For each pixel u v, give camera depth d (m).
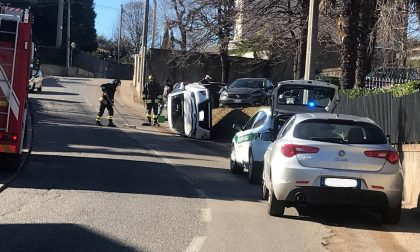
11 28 11.44
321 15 23.67
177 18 35.75
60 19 73.38
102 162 14.59
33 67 14.73
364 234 8.45
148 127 26.62
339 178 8.62
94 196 10.31
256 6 28.27
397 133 11.82
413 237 8.32
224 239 7.79
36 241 7.25
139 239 7.59
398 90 13.06
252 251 7.25
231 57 38.62
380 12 17.95
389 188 8.64
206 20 32.62
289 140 9.00
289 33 28.41
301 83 14.14
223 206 10.08
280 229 8.54
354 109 14.98
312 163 8.72
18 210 8.93
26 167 13.02
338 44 29.47
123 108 34.56
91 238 7.53
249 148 13.26
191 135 23.30
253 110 25.83
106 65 80.12
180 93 24.28
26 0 71.81
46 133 19.98
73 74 73.38
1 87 11.48
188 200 10.48
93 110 30.95
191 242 7.55
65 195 10.24
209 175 14.04
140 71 40.41
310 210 10.18
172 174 13.59
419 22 17.86
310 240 7.93
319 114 9.54
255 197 11.17
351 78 18.94
